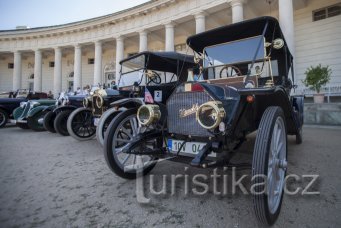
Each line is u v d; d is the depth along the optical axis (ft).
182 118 9.32
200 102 8.78
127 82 20.21
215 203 8.71
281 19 43.91
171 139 9.74
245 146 16.88
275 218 7.31
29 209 8.43
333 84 49.62
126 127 12.26
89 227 7.23
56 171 12.96
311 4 53.78
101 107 20.18
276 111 8.11
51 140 23.39
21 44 104.17
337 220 7.30
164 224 7.31
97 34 87.25
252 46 12.33
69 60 115.03
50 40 99.35
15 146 20.31
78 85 91.97
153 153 9.79
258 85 11.76
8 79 124.77
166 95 13.88
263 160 6.95
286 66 14.48
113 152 10.87
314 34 53.21
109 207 8.53
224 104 8.38
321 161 13.76
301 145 18.39
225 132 8.06
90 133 23.49
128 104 13.03
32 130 31.99
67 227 7.23
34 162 14.92
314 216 7.59
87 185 10.73
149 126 10.55
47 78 119.65
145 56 17.25
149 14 72.23
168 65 18.16
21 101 36.91
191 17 63.57
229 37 12.99
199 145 8.82
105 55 105.60
